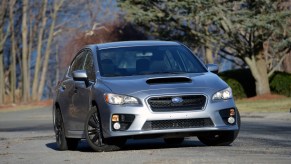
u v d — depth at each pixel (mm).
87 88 27625
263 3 81125
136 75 27266
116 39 143250
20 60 156875
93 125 26766
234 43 87125
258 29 83500
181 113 25359
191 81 26266
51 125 62406
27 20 156750
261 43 87125
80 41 156375
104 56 28422
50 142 36656
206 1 80938
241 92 91312
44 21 148375
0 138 42750
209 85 26109
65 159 24891
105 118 25859
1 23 145750
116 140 26438
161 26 95750
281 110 65625
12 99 149625
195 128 25469
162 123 25344
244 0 83125
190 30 88500
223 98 26047
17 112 103688
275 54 93688
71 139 30297
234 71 92500
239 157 22797
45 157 26562
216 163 20906
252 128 43312
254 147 27391
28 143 36531
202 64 28406
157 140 33844
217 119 25734
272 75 91000
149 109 25328
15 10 154375
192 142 31750
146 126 25344
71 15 159875
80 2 158125
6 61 164625
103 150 26625
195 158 22578
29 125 64500
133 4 87750
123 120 25469
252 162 21094
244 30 83688
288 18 83688
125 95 25625
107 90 26031
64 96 30219
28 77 148875
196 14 83125
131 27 138250
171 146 29234
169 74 27234
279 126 45031
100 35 150875
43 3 147750
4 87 152375
